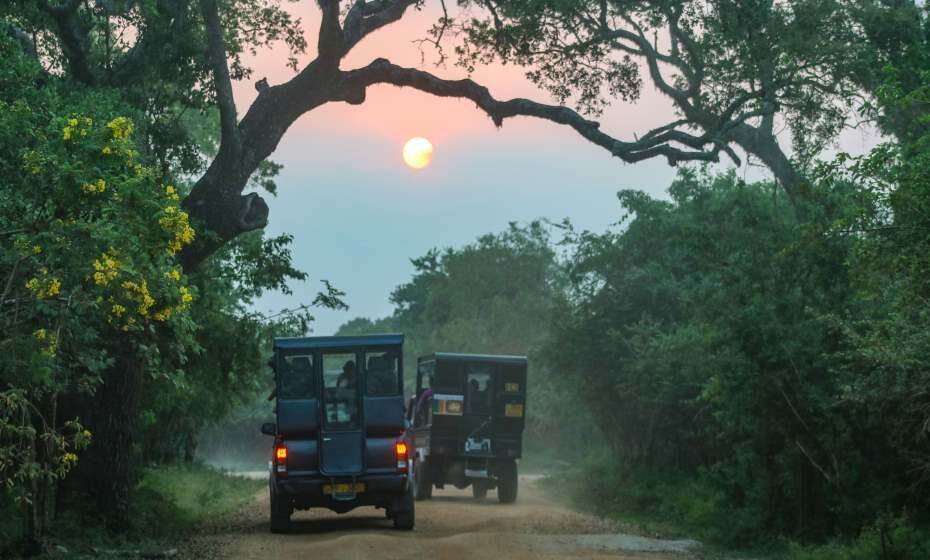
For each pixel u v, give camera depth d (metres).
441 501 31.69
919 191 12.85
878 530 17.14
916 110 21.72
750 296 20.53
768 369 19.95
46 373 11.34
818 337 19.70
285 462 20.70
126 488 20.30
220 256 26.64
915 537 16.72
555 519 24.77
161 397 28.66
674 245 32.88
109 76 21.69
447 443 31.47
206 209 21.53
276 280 26.84
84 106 18.09
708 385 21.83
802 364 19.75
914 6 24.77
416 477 32.69
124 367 19.83
